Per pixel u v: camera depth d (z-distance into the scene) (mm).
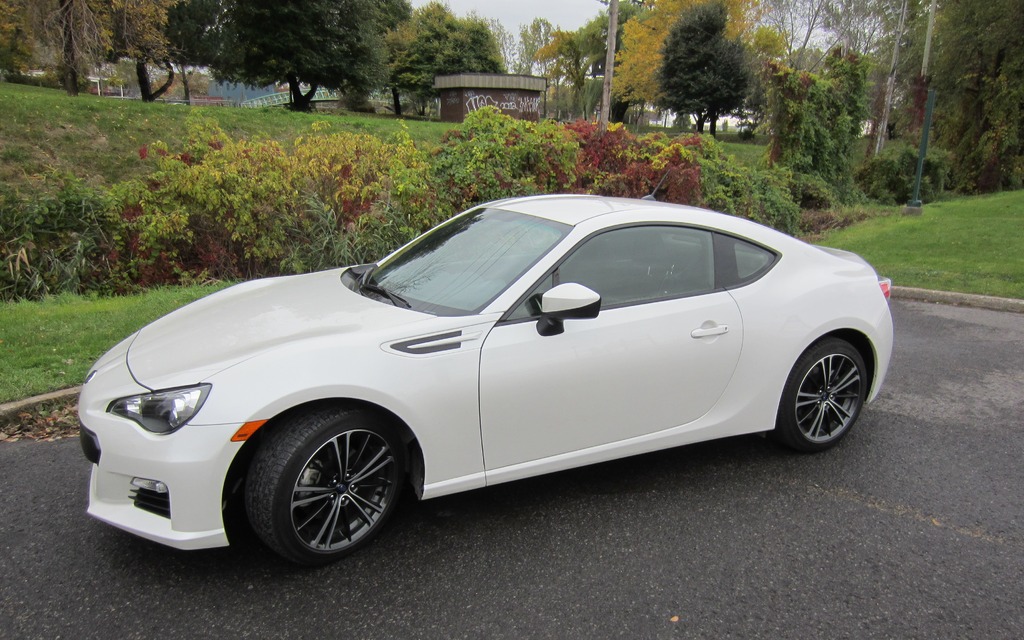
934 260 10070
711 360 3545
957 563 3010
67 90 18391
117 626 2506
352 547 2932
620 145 11195
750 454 4066
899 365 5711
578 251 3346
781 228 13867
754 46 41688
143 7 21188
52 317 6227
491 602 2686
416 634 2498
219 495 2621
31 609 2586
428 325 2986
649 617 2615
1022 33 22531
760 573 2908
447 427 2963
